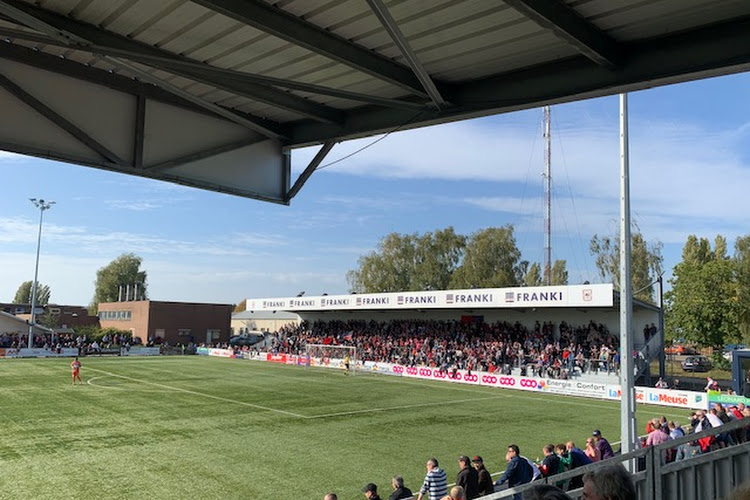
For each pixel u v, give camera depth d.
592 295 31.42
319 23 5.43
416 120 6.91
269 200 7.95
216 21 5.44
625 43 5.52
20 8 5.17
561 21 4.91
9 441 15.25
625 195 11.12
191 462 13.33
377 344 43.59
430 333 42.34
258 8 5.09
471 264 64.81
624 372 10.77
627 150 11.20
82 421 18.30
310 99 7.17
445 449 15.25
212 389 27.38
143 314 66.69
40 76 6.02
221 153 7.45
